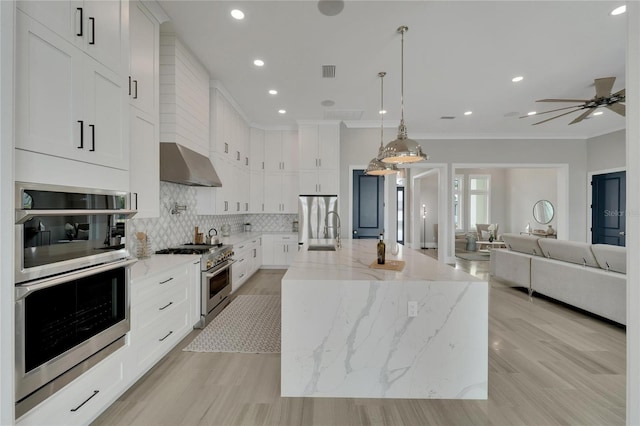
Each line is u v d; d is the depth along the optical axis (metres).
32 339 1.38
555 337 3.04
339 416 1.88
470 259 7.94
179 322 2.82
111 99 1.88
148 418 1.84
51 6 1.47
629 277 0.81
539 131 6.66
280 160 6.25
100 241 1.81
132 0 2.46
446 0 2.48
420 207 10.44
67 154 1.56
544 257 4.34
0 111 1.18
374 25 2.83
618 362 2.54
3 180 1.20
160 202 3.44
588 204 6.95
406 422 1.83
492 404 1.99
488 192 10.85
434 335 2.05
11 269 1.23
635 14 0.79
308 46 3.21
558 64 3.59
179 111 3.19
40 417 1.43
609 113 5.43
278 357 2.63
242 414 1.89
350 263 2.62
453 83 4.12
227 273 3.97
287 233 6.29
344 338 2.07
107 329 1.86
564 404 1.99
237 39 3.10
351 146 6.08
